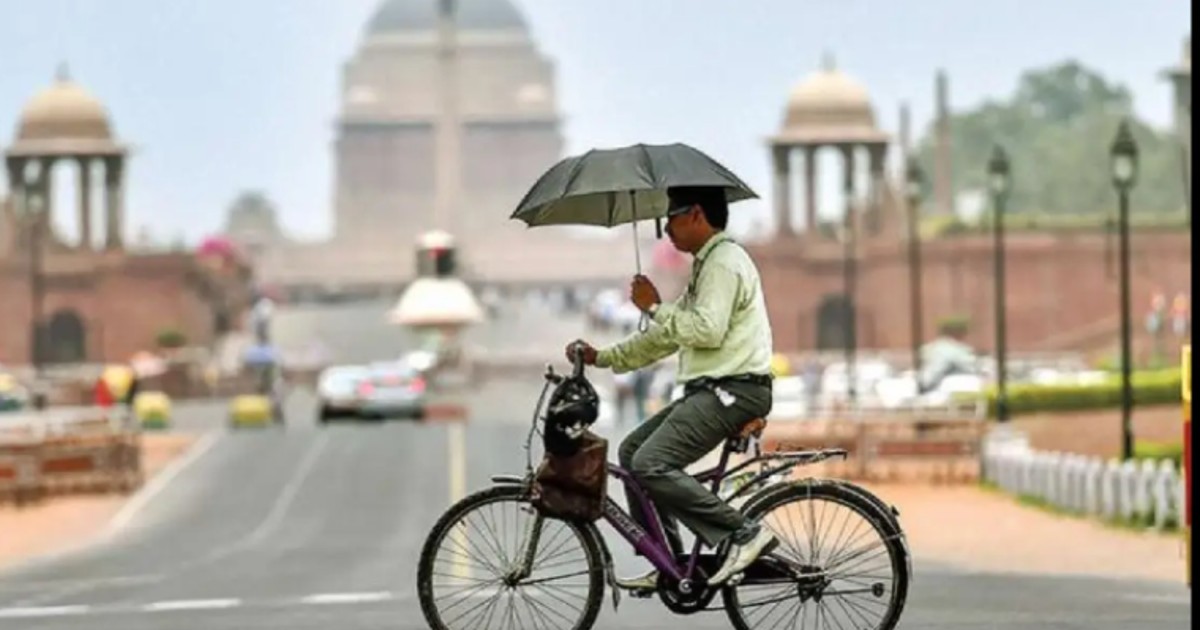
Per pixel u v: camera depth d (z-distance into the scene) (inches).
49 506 4306.1
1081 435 5595.5
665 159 1549.0
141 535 3779.5
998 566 2992.1
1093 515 3730.3
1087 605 2146.9
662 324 1525.6
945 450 4640.8
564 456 1523.1
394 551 3253.0
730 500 1550.2
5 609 2388.0
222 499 4350.4
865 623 1549.0
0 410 7431.1
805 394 6761.8
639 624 1925.4
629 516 1534.2
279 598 2463.1
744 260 1531.7
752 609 1875.0
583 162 1558.8
